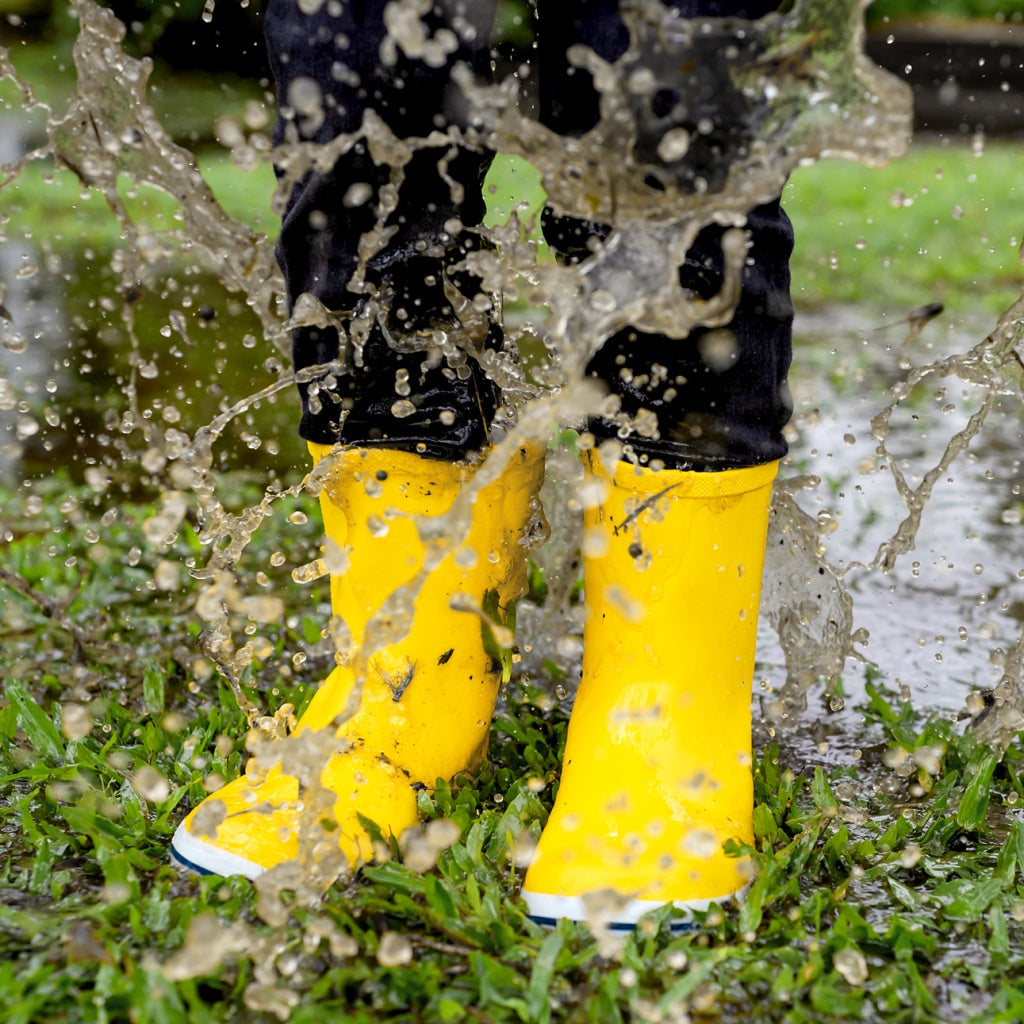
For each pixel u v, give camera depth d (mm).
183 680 1547
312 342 1110
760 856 1054
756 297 1004
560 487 1488
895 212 6008
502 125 936
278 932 926
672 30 876
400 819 1104
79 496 2209
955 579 1911
